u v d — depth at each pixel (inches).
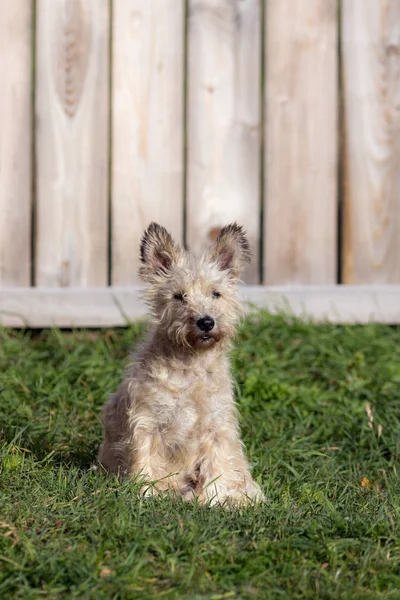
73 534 198.1
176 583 179.6
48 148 352.5
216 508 219.0
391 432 285.6
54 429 273.7
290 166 363.3
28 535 195.5
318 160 363.9
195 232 360.2
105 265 358.0
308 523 208.4
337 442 284.8
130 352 272.7
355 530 205.3
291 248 365.4
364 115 365.4
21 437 263.6
